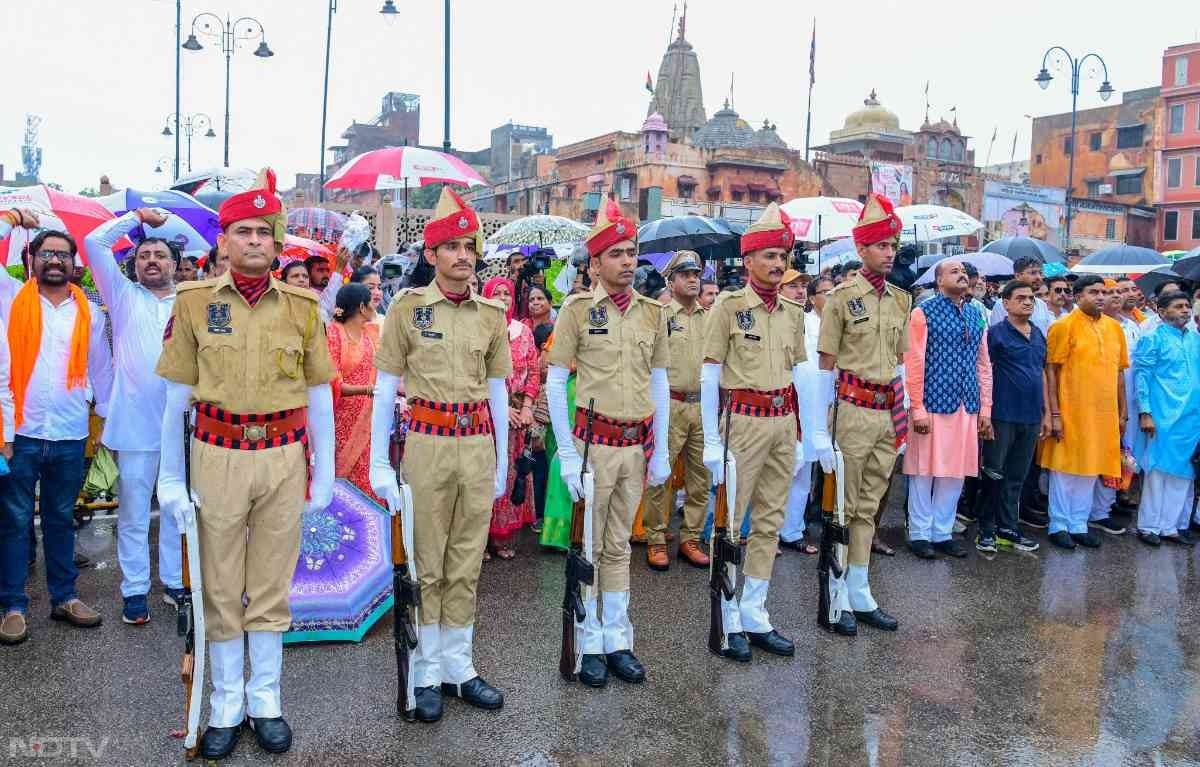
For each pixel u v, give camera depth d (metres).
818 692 4.46
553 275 12.52
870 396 5.26
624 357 4.50
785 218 4.88
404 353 4.07
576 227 13.26
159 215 5.05
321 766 3.68
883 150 48.84
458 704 4.24
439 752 3.80
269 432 3.71
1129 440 7.57
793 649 4.90
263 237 3.63
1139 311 8.82
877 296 5.27
